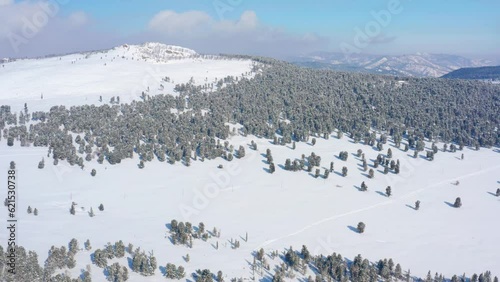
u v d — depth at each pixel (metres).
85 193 189.62
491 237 171.50
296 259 135.75
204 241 151.00
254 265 133.88
